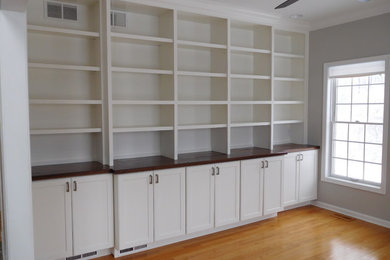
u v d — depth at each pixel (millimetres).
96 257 3160
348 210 4371
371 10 3947
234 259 3115
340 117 4527
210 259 3117
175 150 3623
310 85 4828
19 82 2021
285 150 4355
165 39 3514
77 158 3434
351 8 3967
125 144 3688
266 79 4430
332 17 4355
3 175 2023
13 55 1997
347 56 4297
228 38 3926
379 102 4039
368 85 4156
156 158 3697
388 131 3867
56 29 3002
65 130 3059
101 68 3240
